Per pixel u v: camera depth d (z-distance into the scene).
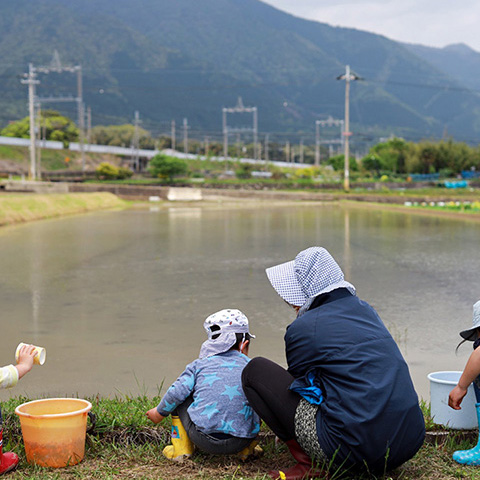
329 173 100.88
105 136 167.12
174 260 14.13
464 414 3.71
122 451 3.52
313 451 3.05
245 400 3.33
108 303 8.95
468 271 12.16
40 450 3.27
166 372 5.45
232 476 3.20
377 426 2.93
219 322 3.47
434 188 80.25
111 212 37.59
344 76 64.31
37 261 13.98
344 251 15.85
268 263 13.54
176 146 172.62
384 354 3.05
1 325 7.47
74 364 5.71
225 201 59.66
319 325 3.09
